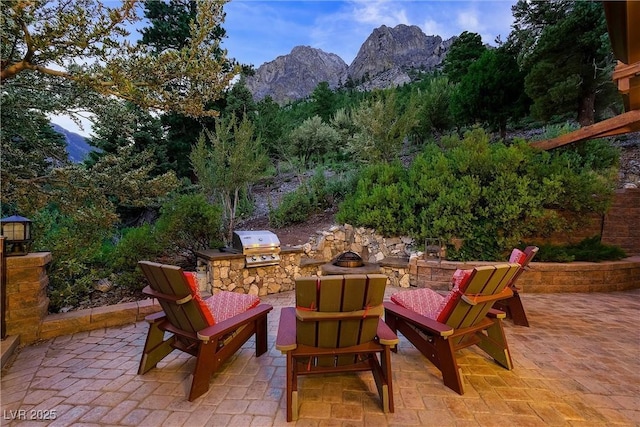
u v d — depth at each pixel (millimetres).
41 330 3562
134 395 2500
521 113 11266
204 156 8547
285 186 12266
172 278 2451
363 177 8047
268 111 13977
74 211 4617
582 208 6426
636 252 7375
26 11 3242
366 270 6020
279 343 2250
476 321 2881
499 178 6156
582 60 9758
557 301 5168
